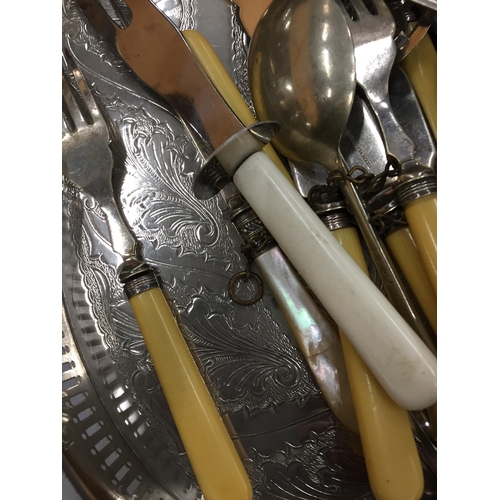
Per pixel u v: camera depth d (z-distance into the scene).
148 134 0.52
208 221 0.50
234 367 0.47
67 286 0.49
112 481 0.42
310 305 0.44
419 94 0.45
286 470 0.44
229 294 0.48
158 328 0.40
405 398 0.32
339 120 0.41
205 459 0.37
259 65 0.45
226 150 0.35
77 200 0.51
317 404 0.45
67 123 0.47
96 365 0.47
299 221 0.34
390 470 0.35
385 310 0.33
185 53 0.44
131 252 0.43
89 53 0.54
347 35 0.41
